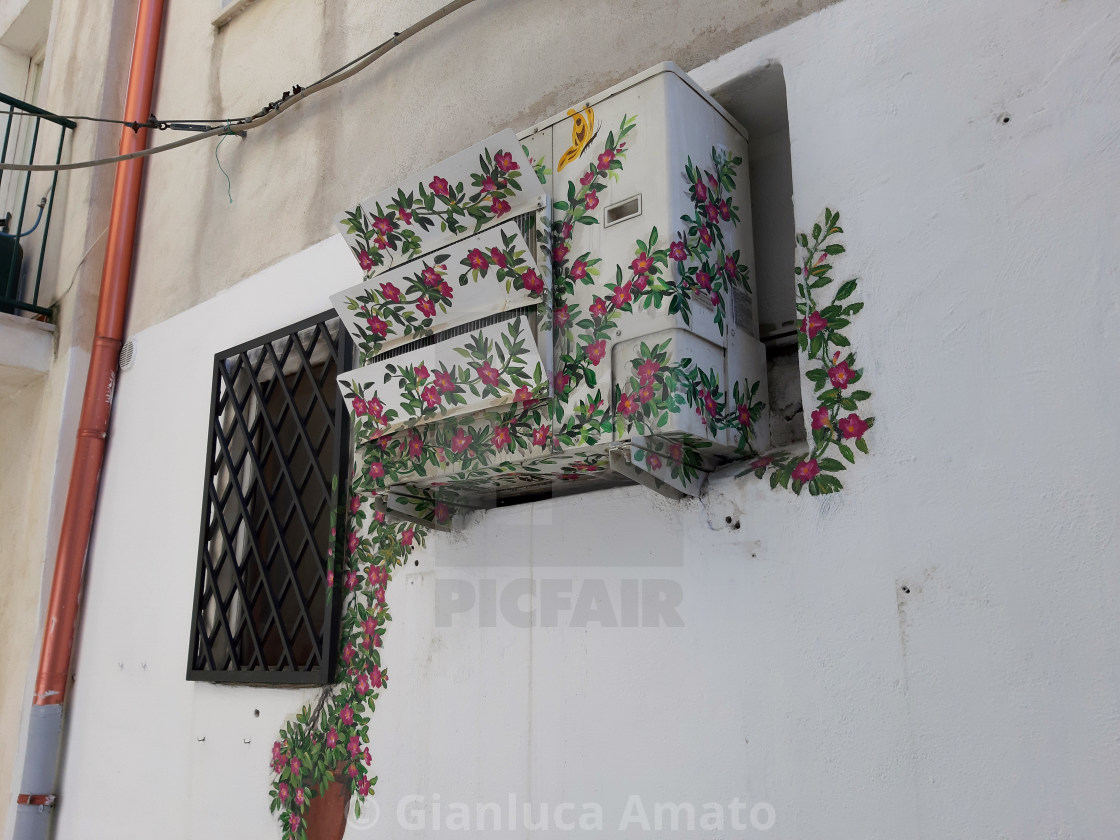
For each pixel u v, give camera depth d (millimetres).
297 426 2752
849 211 1616
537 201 1753
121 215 3799
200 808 2650
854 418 1545
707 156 1745
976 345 1432
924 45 1581
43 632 3424
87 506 3518
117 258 3756
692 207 1665
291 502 2916
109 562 3379
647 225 1624
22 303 3865
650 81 1685
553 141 1821
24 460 3918
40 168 3004
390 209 1918
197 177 3533
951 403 1440
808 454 1604
